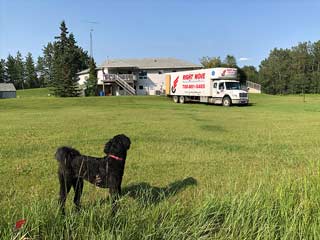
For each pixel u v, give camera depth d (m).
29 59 128.25
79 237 4.09
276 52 106.38
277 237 4.31
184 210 4.85
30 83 129.12
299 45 106.62
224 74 38.47
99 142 12.84
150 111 29.50
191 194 6.71
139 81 71.12
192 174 8.34
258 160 9.94
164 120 21.41
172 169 8.81
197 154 10.67
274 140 13.65
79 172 5.41
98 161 5.45
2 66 122.06
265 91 100.25
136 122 20.05
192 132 15.83
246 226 4.37
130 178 8.00
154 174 8.34
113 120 21.22
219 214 4.72
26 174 8.34
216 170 8.72
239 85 38.38
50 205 4.45
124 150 5.52
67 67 69.88
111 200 4.91
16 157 10.21
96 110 30.83
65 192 5.42
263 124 19.52
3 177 8.05
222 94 37.69
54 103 40.78
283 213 4.55
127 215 4.44
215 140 13.48
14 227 3.91
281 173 7.71
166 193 6.80
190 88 41.72
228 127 17.94
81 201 5.74
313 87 93.50
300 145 12.53
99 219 4.32
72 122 19.97
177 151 11.13
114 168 5.40
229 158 10.16
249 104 39.81
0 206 5.27
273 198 4.88
